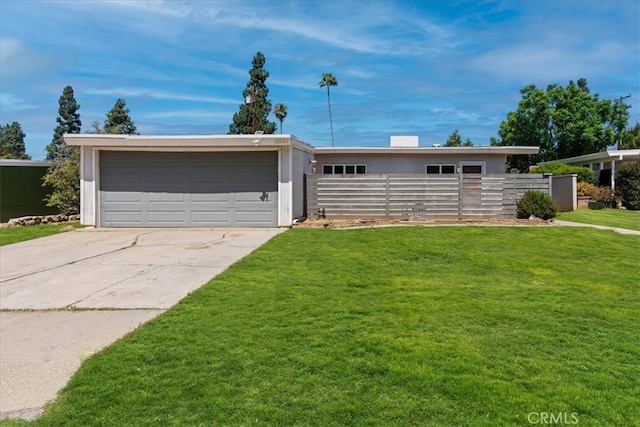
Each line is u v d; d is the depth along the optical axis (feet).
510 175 43.68
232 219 42.55
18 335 14.60
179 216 42.93
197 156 42.78
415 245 29.96
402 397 10.01
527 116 112.06
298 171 44.88
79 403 10.05
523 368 11.45
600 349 12.77
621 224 42.01
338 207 45.09
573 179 54.80
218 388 10.52
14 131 204.74
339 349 12.67
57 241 35.45
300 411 9.50
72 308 17.47
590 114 108.68
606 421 9.02
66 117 163.63
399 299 17.90
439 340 13.38
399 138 60.85
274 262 25.48
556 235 33.81
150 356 12.47
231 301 17.70
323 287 19.85
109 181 43.16
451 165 56.34
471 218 43.86
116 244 33.40
